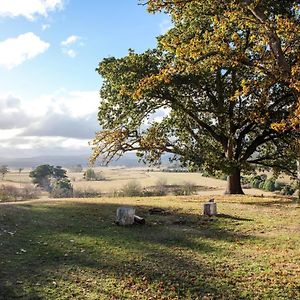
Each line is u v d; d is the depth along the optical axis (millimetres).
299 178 21531
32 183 53969
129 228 14211
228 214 17438
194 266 10141
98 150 28031
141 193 36656
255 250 11820
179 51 19156
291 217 16891
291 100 25781
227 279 9352
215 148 29625
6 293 7914
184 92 27125
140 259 10461
